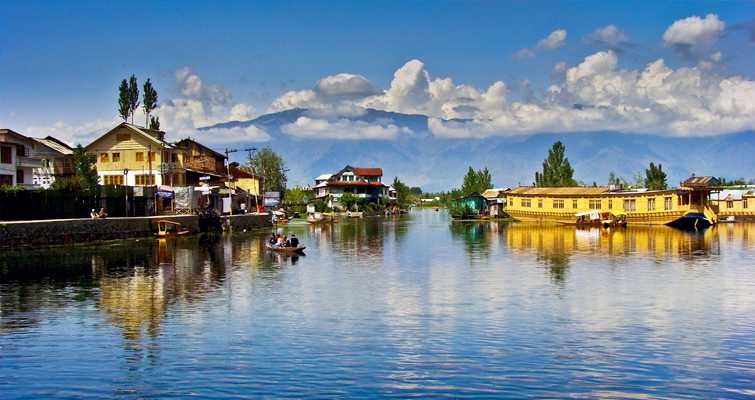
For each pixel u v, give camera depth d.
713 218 99.31
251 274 44.75
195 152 111.44
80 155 82.31
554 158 147.38
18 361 23.28
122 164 94.69
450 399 19.44
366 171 190.75
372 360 23.16
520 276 43.72
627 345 24.97
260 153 168.62
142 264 49.84
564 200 115.12
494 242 72.69
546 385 20.56
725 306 32.62
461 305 33.06
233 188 113.12
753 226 101.00
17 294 36.25
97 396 19.89
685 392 19.97
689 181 100.31
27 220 62.84
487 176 179.12
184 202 86.00
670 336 26.38
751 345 24.98
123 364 22.86
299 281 41.47
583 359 23.17
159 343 25.55
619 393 19.91
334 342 25.59
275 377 21.38
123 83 124.75
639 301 34.03
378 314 30.89
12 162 74.56
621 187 119.38
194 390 20.30
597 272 45.47
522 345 25.03
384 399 19.45
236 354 23.95
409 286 39.41
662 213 100.81
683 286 39.00
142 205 81.12
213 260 52.94
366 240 77.19
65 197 68.12
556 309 31.94
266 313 31.14
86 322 29.25
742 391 20.03
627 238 76.94
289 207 157.75
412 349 24.52
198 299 34.88
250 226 97.12
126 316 30.47
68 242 62.56
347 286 39.41
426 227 107.12
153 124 118.94
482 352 24.09
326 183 178.25
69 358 23.62
